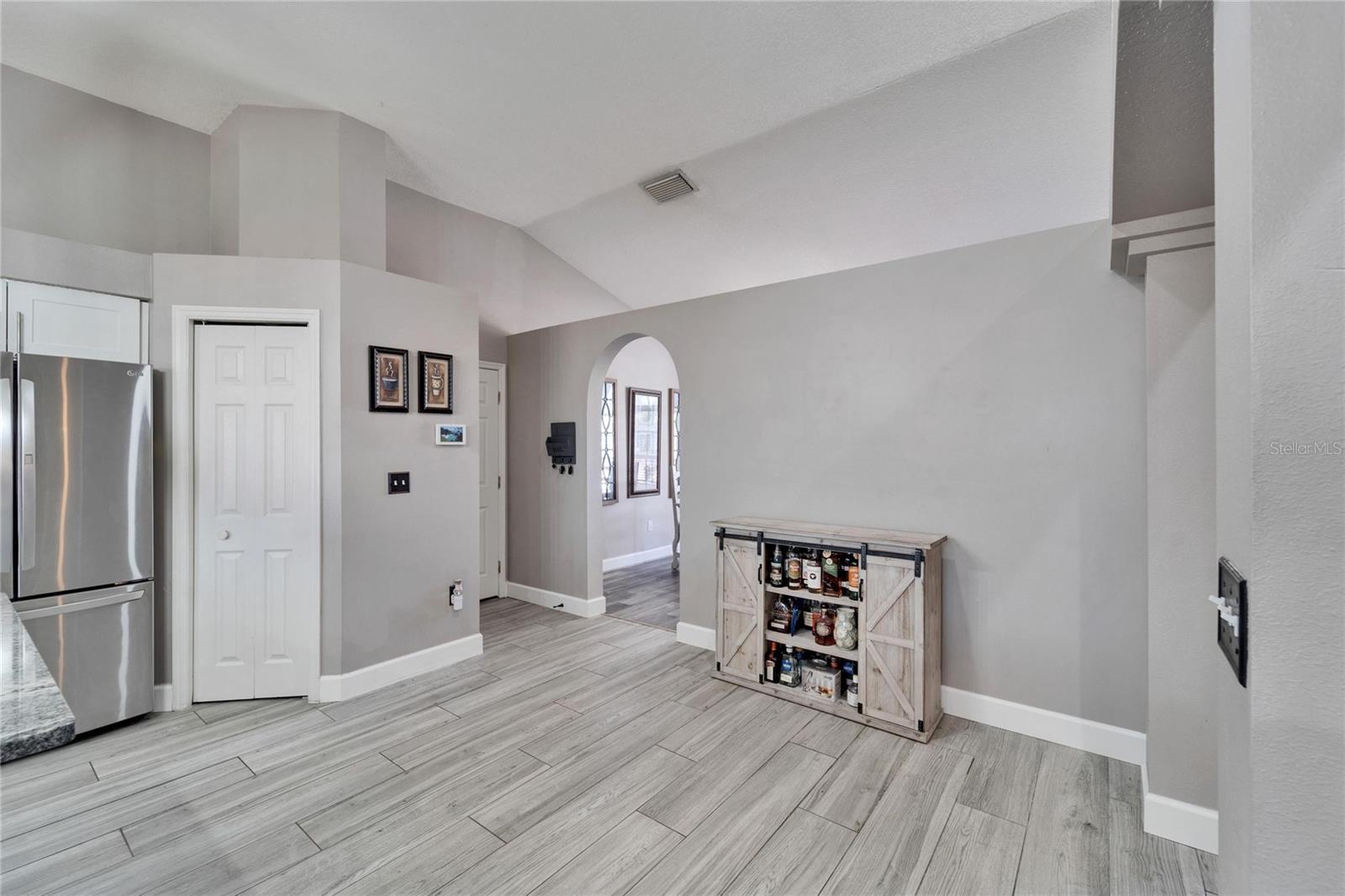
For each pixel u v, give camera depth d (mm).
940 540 2715
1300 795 634
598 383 4566
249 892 1725
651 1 2377
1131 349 2391
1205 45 1296
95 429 2615
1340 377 612
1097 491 2467
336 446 3010
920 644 2570
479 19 2496
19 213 2904
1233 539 793
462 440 3623
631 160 3822
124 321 2785
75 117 3047
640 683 3219
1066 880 1772
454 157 3783
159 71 2887
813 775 2318
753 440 3531
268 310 2949
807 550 3080
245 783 2264
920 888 1744
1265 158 642
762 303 3488
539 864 1837
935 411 2865
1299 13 626
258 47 2701
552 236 5215
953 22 2502
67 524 2543
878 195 3789
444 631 3502
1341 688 616
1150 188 1841
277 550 3004
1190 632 1921
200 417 2928
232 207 3227
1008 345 2670
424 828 2006
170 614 2885
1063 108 2902
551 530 4742
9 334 2486
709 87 2982
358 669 3088
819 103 3129
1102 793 2186
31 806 2117
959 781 2273
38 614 2463
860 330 3102
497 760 2436
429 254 4438
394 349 3266
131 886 1745
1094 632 2477
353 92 3047
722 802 2148
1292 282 630
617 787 2244
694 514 3832
